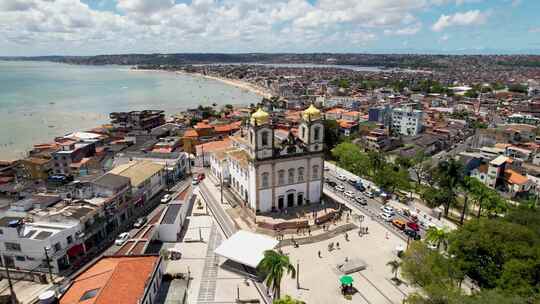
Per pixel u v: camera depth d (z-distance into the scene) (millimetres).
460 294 53094
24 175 126938
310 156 94188
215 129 178000
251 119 86875
